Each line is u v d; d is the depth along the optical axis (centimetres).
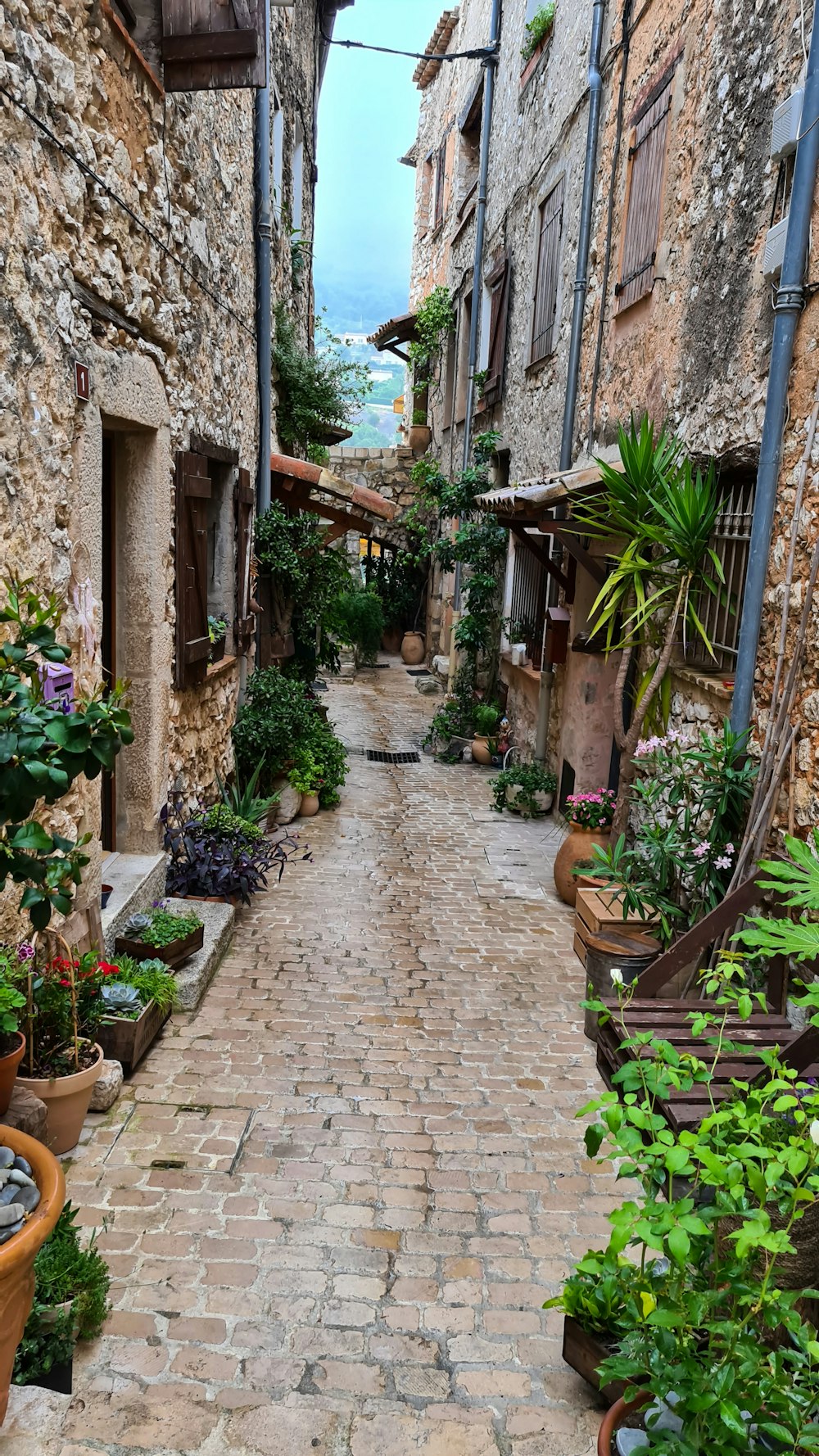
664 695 464
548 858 706
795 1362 161
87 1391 213
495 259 1141
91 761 196
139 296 407
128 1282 247
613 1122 174
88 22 336
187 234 498
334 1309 243
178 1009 407
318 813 813
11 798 184
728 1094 263
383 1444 205
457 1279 257
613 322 630
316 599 859
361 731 1235
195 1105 334
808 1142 160
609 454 613
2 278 271
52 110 304
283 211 940
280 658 898
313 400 984
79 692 343
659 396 519
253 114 727
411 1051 388
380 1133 325
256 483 791
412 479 1555
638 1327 182
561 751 779
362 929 532
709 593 448
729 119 421
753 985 343
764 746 354
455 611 1275
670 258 504
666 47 524
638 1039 201
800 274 341
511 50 1070
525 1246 272
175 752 522
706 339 445
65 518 327
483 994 452
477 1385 222
